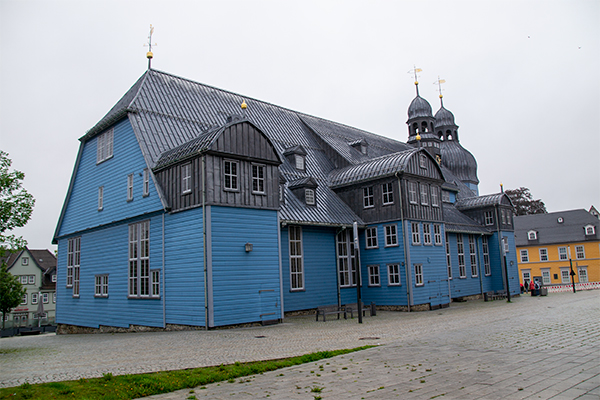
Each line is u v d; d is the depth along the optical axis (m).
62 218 34.25
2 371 11.87
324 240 29.77
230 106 34.06
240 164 22.31
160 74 31.36
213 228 20.73
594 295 41.16
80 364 12.53
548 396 7.98
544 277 73.94
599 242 70.12
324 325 21.47
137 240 25.30
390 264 31.08
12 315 73.38
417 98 56.56
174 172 22.89
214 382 10.17
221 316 20.44
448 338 15.59
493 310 28.31
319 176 34.47
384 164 32.44
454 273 40.97
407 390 8.77
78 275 31.25
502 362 11.10
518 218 79.19
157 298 23.17
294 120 39.47
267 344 15.44
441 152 61.31
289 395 8.80
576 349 12.60
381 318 24.84
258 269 22.22
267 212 23.19
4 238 21.14
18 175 21.53
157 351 14.65
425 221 32.47
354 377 10.05
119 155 27.73
